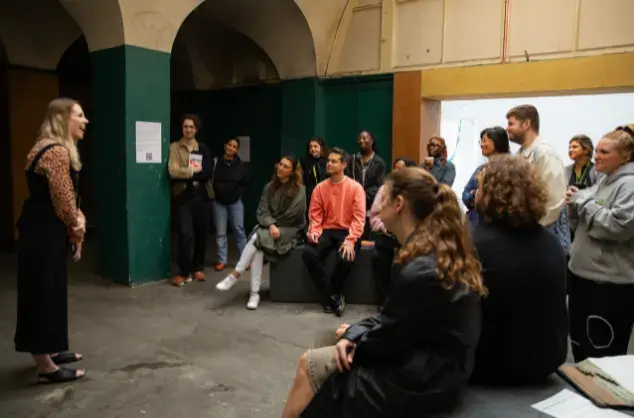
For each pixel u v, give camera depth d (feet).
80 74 25.44
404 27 18.19
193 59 24.21
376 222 12.78
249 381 8.77
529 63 15.72
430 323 4.36
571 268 7.78
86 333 10.96
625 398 4.87
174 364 9.43
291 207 13.35
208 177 15.51
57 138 8.04
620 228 6.84
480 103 25.43
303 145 20.30
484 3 16.49
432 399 4.50
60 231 8.13
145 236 15.01
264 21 19.67
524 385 5.31
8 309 12.64
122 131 14.35
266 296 14.11
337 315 12.51
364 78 19.02
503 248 4.94
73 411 7.65
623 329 7.29
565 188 7.88
